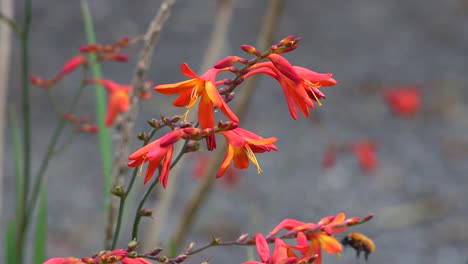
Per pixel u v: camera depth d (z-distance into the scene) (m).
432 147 2.95
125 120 1.00
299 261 0.74
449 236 2.28
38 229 1.01
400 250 2.20
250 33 3.83
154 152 0.71
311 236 0.77
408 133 3.05
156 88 0.73
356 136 2.91
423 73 3.66
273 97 3.30
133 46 3.51
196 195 1.24
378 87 3.43
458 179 2.70
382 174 2.69
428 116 3.18
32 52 3.33
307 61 3.72
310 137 2.82
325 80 0.74
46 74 3.16
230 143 0.73
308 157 2.70
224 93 0.74
